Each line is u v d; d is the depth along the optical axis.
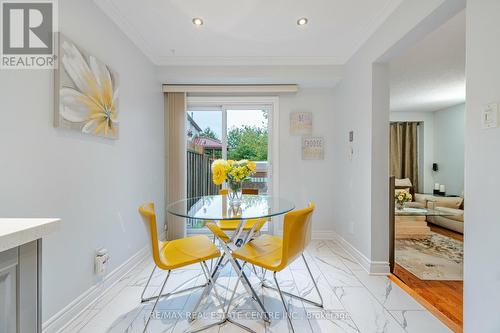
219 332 1.56
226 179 2.12
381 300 1.92
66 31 1.59
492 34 1.21
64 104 1.53
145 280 2.25
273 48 2.86
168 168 3.48
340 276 2.34
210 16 2.23
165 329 1.58
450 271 2.48
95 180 1.89
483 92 1.25
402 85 3.88
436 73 3.38
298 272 2.42
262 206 2.08
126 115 2.38
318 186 3.59
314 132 3.59
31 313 0.77
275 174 3.60
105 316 1.72
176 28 2.42
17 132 1.27
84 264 1.77
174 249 1.81
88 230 1.81
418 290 2.10
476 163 1.29
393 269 2.43
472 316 1.31
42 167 1.41
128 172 2.42
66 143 1.59
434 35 2.42
